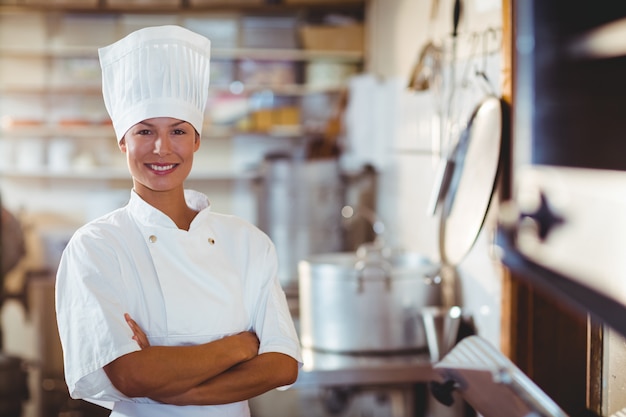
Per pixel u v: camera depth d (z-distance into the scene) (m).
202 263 1.78
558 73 1.59
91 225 1.75
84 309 1.66
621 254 1.48
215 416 1.77
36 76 5.88
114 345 1.63
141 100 1.74
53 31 5.82
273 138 6.00
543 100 1.69
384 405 3.87
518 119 1.96
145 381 1.63
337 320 2.91
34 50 5.75
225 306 1.79
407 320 2.90
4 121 5.86
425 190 3.59
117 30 5.76
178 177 1.76
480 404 1.82
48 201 6.09
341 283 2.89
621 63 1.37
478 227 2.42
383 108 4.64
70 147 5.89
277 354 1.79
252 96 5.85
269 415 4.00
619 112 1.39
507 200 2.39
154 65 1.73
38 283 5.48
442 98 3.13
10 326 5.36
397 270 2.89
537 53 1.69
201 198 1.86
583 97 1.50
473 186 2.50
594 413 2.16
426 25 3.65
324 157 5.21
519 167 1.92
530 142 1.80
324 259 3.25
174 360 1.65
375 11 5.13
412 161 3.86
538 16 1.67
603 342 2.10
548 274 1.70
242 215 6.07
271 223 4.77
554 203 1.68
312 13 5.63
